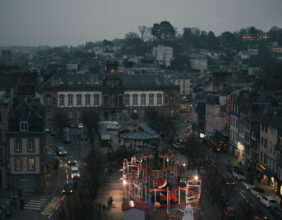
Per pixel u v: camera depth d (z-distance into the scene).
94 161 104.19
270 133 101.00
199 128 164.50
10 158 92.88
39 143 93.00
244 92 137.00
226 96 146.38
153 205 75.06
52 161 116.19
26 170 93.31
